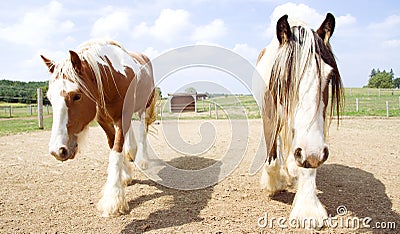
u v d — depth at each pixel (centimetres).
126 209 356
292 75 280
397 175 486
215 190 430
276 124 320
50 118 1934
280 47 302
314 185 328
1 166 573
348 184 441
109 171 364
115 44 426
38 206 377
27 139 906
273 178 407
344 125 1203
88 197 409
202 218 334
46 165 583
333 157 620
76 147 332
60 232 308
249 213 347
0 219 339
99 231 309
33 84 3644
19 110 2691
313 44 282
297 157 272
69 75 321
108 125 404
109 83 371
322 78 277
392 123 1262
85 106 337
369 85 7694
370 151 676
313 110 269
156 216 342
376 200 377
